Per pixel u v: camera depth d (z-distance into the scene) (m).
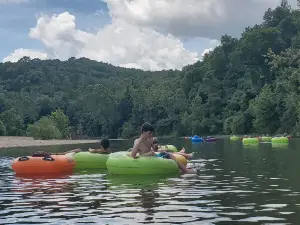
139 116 79.00
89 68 167.88
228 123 58.19
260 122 49.91
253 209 5.16
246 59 66.00
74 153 11.86
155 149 11.14
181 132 69.62
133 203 5.73
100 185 7.76
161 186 7.39
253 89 59.69
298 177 8.22
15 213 5.21
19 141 41.88
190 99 73.56
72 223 4.60
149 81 106.06
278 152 16.22
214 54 74.75
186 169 9.75
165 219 4.68
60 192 6.98
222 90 67.12
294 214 4.84
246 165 11.08
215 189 6.88
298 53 40.22
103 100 84.50
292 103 44.50
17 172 10.36
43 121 55.00
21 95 94.50
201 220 4.61
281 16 72.50
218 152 17.44
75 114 90.50
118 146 29.23
